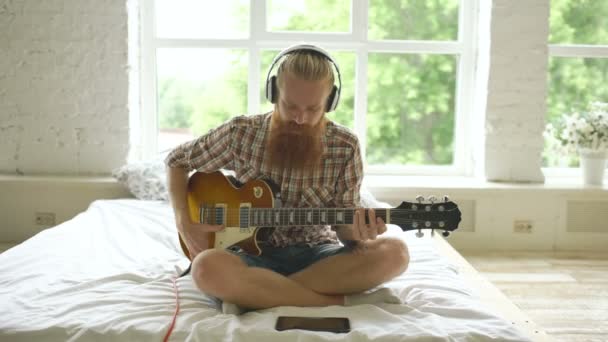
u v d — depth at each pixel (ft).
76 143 11.47
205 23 12.16
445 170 12.59
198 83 12.26
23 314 5.11
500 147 11.71
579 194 11.32
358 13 12.15
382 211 5.44
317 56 5.19
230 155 5.98
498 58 11.49
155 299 5.61
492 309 6.23
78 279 6.15
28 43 11.19
